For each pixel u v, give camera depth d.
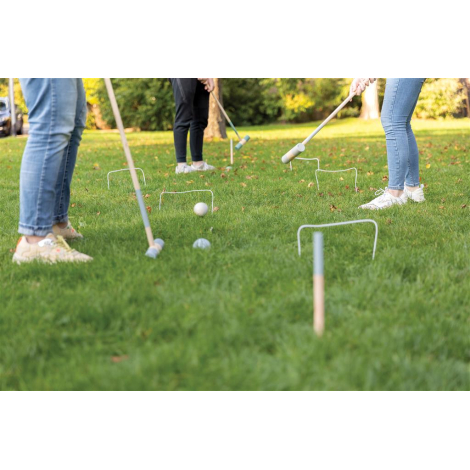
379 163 8.31
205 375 2.01
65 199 3.75
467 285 2.76
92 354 2.14
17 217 4.76
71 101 3.21
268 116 28.53
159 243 3.40
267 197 5.48
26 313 2.50
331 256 3.26
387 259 3.09
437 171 7.12
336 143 12.69
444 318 2.40
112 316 2.45
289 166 7.96
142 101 25.19
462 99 25.95
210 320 2.36
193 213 4.58
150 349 2.17
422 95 24.72
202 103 7.39
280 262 3.16
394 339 2.18
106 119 25.98
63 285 2.88
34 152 3.17
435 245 3.44
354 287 2.70
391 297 2.63
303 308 2.50
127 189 6.20
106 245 3.56
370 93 25.20
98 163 8.94
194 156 7.55
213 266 3.12
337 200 5.20
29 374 2.06
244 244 3.65
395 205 4.71
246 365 2.05
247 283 2.82
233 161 8.77
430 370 2.00
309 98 26.88
